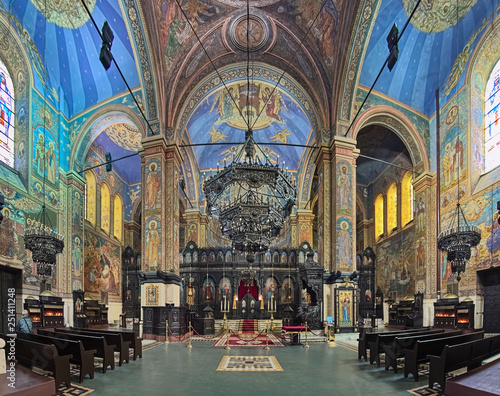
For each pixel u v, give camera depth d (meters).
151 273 17.86
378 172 29.73
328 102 19.50
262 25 19.38
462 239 13.08
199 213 29.23
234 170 13.44
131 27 16.89
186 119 20.53
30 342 8.12
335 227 18.42
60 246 13.12
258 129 27.86
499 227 15.08
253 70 20.97
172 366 10.29
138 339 11.70
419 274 20.81
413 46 18.80
